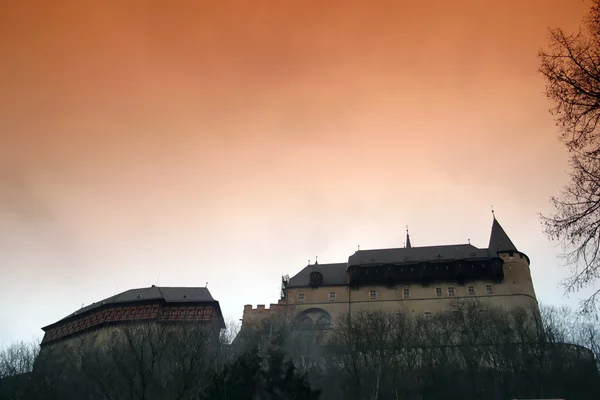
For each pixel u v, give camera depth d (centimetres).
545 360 5312
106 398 4431
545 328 6181
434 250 8856
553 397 4781
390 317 6775
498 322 6216
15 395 5162
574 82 1472
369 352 5497
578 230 1498
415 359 5503
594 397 4784
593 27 1487
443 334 6194
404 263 8456
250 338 6072
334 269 9212
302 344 6184
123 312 8638
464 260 8181
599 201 1464
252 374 2798
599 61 1452
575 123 1473
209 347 5212
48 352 7500
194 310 8406
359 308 8119
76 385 5112
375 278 8412
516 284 7762
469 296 7844
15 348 7138
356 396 4831
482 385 5119
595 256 1470
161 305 8475
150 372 4412
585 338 6203
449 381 5194
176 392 4225
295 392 2739
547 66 1530
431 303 7900
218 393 2731
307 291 8531
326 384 5109
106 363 5047
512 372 5225
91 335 8556
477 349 5666
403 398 4819
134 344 5153
